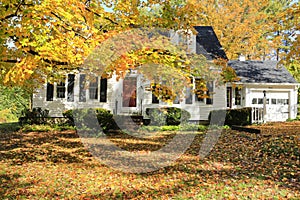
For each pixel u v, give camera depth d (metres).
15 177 6.00
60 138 11.77
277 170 6.13
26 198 4.73
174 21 6.79
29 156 8.19
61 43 5.38
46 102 15.64
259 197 4.55
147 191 5.07
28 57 5.20
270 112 19.00
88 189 5.25
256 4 25.36
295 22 10.79
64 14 5.09
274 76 20.02
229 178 5.68
